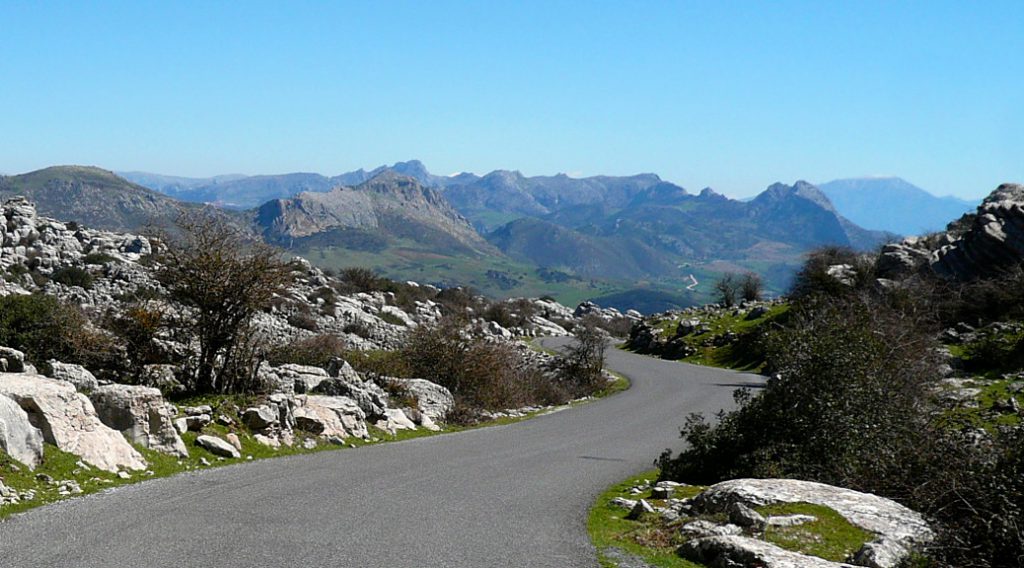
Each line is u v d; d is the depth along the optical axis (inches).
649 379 1884.8
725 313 2842.0
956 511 424.5
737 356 2274.9
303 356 1205.1
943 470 476.1
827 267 2364.7
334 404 861.8
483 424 1114.1
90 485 507.5
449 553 410.3
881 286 1872.5
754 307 2780.5
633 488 659.4
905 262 2041.1
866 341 741.3
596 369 1803.6
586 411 1328.7
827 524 470.6
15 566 340.8
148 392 624.7
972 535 402.9
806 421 668.7
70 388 562.3
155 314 904.9
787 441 676.7
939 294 1729.8
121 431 601.3
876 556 407.8
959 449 484.7
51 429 529.3
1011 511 392.2
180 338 928.3
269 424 749.3
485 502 561.6
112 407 602.9
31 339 849.5
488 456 807.7
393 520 480.4
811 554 431.8
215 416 730.8
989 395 1050.1
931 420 745.0
